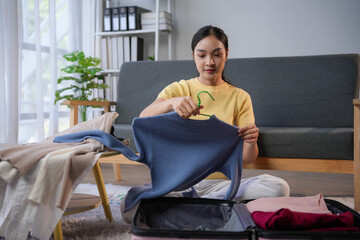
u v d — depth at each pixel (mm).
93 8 3918
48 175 1246
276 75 2512
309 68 2457
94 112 3902
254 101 2527
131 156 1350
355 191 1832
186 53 4102
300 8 3779
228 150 1294
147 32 3861
